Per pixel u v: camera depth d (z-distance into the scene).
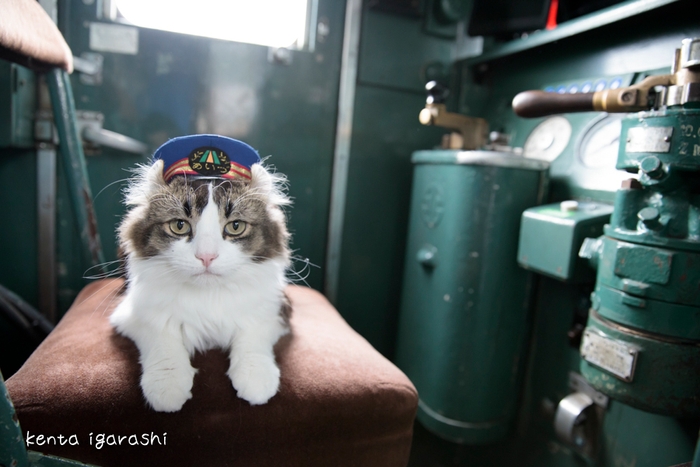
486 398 1.16
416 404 0.76
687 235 0.70
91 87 1.23
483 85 1.47
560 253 0.93
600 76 1.10
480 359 1.14
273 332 0.77
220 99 1.31
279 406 0.66
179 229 0.69
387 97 1.45
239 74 1.32
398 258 1.55
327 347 0.81
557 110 0.85
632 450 0.94
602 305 0.79
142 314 0.72
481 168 1.07
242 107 1.33
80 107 1.23
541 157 1.20
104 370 0.67
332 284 1.47
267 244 0.76
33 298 1.27
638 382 0.74
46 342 0.79
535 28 1.25
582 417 1.00
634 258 0.73
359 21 1.38
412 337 1.29
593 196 1.04
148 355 0.67
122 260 0.87
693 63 0.66
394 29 1.42
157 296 0.71
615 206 0.79
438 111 1.20
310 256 1.48
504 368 1.16
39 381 0.64
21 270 1.26
